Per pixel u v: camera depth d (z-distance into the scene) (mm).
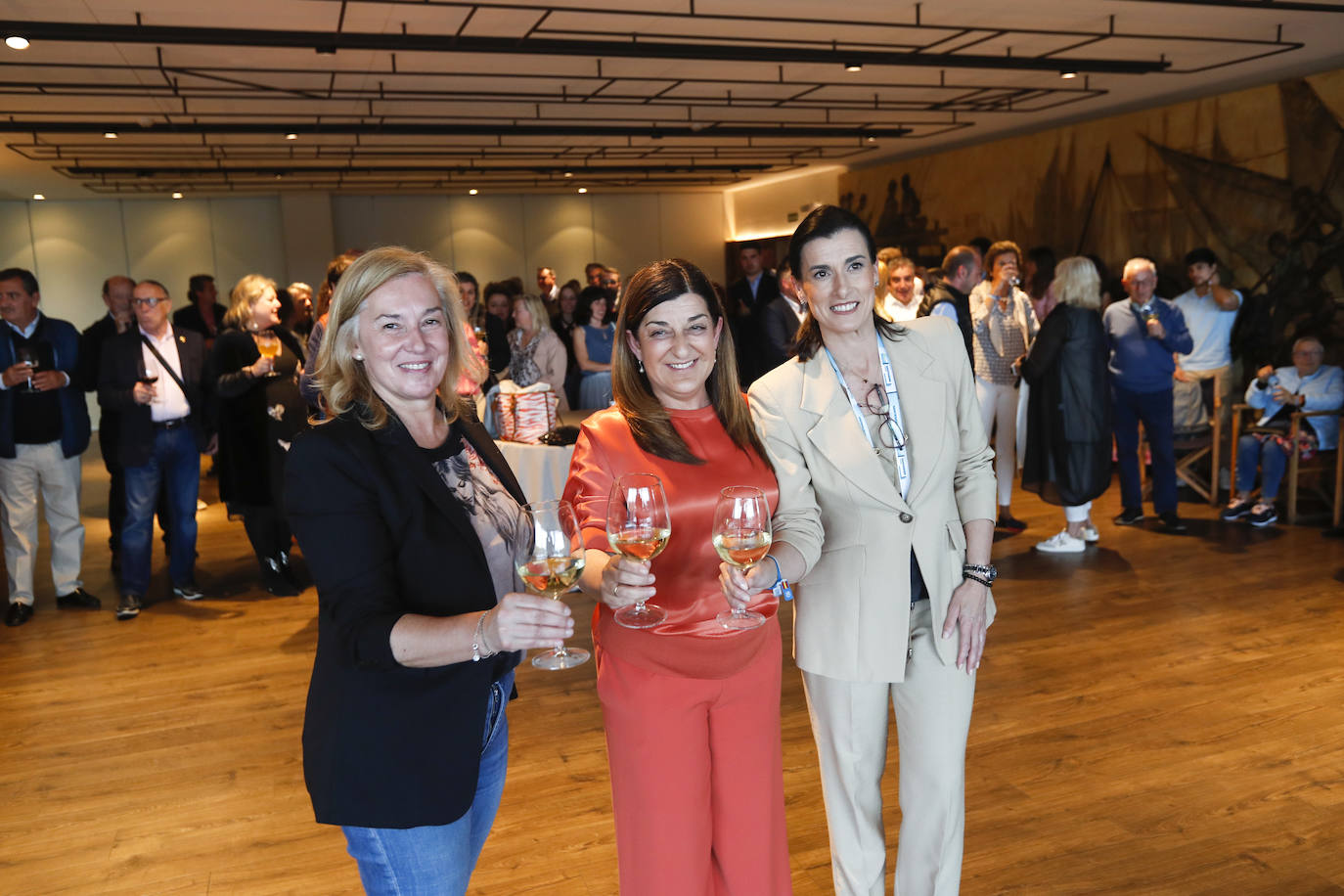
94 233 14914
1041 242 11211
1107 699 3543
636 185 16828
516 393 5004
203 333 8375
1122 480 6211
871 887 1983
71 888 2570
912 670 1894
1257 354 8562
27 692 3982
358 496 1367
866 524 1851
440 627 1265
